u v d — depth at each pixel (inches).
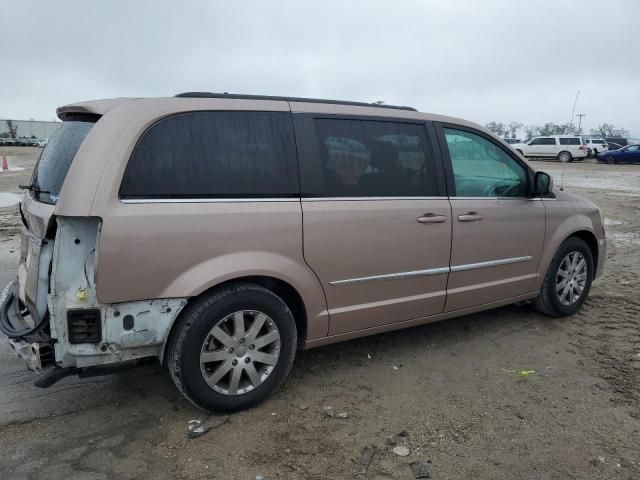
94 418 130.1
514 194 183.8
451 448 120.4
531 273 189.3
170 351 124.3
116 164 115.0
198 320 122.7
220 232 123.8
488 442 122.8
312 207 136.8
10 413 131.3
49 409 133.6
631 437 125.1
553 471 112.9
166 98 126.6
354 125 148.3
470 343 179.3
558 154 1444.4
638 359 167.2
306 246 135.7
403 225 151.6
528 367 161.6
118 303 115.9
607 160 1357.0
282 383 147.9
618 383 151.3
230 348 128.4
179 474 109.9
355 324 150.0
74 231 112.8
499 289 179.9
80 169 112.8
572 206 200.8
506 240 177.8
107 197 113.1
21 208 142.5
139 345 119.1
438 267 161.5
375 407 137.6
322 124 143.0
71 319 113.1
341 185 143.5
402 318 159.6
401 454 117.8
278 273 131.7
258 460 114.9
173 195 120.8
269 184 132.5
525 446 121.4
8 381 148.0
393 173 153.3
